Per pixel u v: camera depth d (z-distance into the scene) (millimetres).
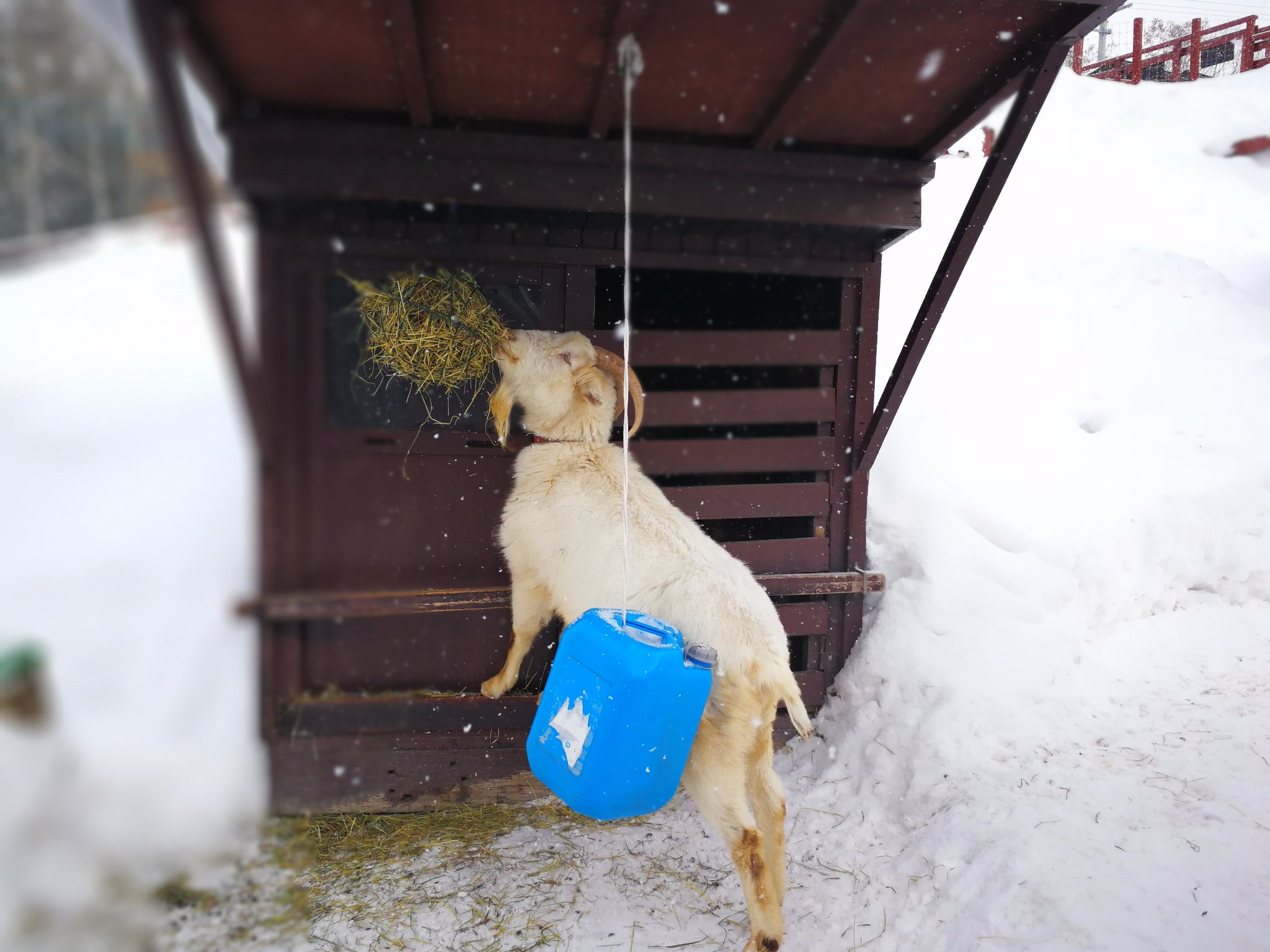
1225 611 4297
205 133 2719
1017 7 2527
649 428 4730
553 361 3330
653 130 3227
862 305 3840
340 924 2711
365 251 3266
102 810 2846
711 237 3631
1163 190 9781
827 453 3910
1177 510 4594
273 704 3318
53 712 3125
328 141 2959
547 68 2750
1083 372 5781
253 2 2260
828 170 3359
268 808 3205
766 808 2723
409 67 2574
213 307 2609
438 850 3168
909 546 4164
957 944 2457
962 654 3717
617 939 2682
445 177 3074
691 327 5023
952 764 3244
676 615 2805
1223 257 8305
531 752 2564
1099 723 3459
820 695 3949
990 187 3072
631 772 2326
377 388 3436
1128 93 12219
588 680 2404
